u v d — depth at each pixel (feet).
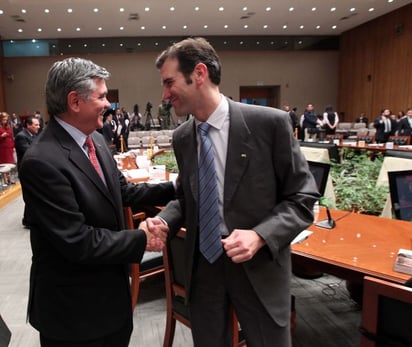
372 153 16.35
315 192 3.34
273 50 48.70
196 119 3.47
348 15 39.45
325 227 6.04
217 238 3.44
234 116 3.37
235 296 3.59
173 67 3.22
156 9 33.32
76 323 3.73
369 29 43.50
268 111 3.36
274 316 3.47
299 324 7.34
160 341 6.89
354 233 5.75
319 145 9.75
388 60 40.96
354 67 47.01
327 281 9.17
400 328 3.03
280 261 3.54
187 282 3.85
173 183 4.81
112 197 3.95
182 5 32.45
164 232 3.88
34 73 45.70
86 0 29.40
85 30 40.68
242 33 45.85
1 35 42.19
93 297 3.76
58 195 3.32
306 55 49.98
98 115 3.66
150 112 45.88
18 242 12.85
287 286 3.63
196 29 42.55
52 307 3.68
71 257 3.37
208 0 31.32
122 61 47.06
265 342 3.55
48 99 3.59
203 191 3.48
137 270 7.57
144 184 4.81
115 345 4.22
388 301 3.05
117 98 47.98
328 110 34.35
